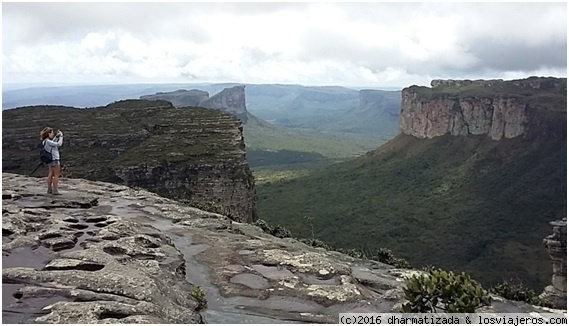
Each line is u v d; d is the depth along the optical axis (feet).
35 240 39.45
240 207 173.06
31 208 52.65
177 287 34.81
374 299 36.01
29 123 188.24
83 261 34.68
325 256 46.57
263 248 46.91
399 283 40.29
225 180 170.09
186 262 42.68
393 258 62.64
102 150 181.98
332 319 31.99
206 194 168.45
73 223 46.75
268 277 39.22
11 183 68.59
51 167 59.88
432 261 219.00
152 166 166.20
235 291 36.35
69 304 26.73
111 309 26.61
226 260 43.09
